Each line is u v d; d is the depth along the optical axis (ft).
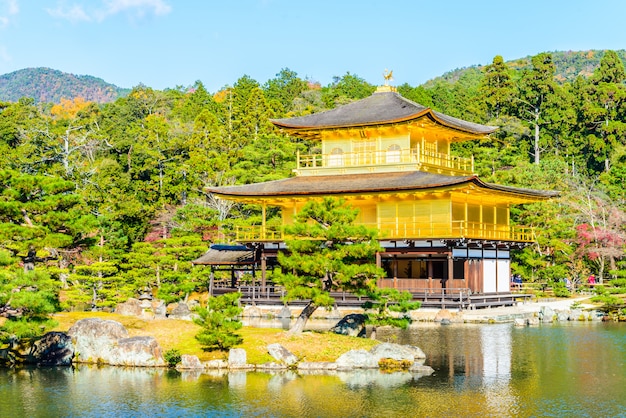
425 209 235.81
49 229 174.19
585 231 286.87
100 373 145.07
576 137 468.75
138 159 393.09
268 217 345.72
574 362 153.58
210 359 149.89
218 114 495.00
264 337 160.15
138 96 526.98
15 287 151.33
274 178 333.83
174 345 156.97
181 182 357.00
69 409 121.60
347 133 260.62
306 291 153.17
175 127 431.43
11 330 142.82
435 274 240.73
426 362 153.69
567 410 119.24
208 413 119.03
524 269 287.69
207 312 152.46
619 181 347.77
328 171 261.24
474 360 155.33
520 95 495.00
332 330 172.04
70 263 266.36
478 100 483.51
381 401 124.16
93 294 237.04
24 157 345.72
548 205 288.10
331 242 161.38
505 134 451.53
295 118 269.64
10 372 146.82
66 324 171.12
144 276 259.60
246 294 241.55
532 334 189.98
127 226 312.29
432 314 218.38
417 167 247.70
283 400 125.18
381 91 279.49
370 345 158.92
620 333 192.03
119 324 158.61
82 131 395.55
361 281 159.84
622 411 118.62
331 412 118.93
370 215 245.65
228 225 302.04
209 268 267.59
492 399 125.18
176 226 322.75
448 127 258.78
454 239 224.12
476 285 240.94
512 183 320.29
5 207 171.01
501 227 262.06
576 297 268.00
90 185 319.88
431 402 123.65
